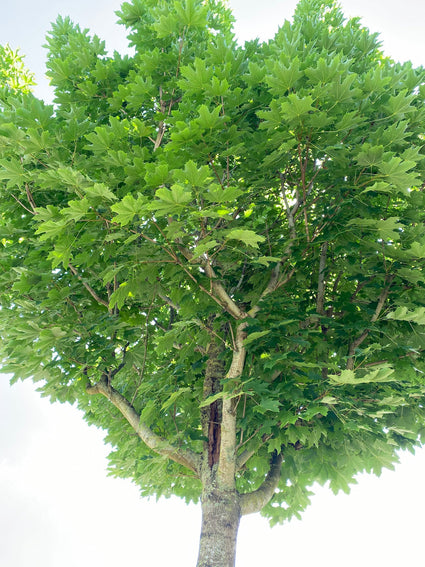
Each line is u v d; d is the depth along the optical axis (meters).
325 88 6.16
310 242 7.34
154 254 7.24
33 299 8.45
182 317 8.61
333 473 8.56
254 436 8.30
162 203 5.46
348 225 7.15
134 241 7.65
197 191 5.80
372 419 7.61
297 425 7.89
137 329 8.48
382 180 6.72
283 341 7.60
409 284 7.95
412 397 8.00
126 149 7.13
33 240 7.79
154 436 8.58
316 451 8.60
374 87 6.76
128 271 7.42
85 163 7.09
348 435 8.09
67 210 5.94
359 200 7.17
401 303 7.61
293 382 6.99
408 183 6.55
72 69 8.47
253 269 8.75
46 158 6.90
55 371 8.36
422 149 7.51
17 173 6.61
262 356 7.32
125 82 8.64
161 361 9.88
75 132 6.93
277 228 8.72
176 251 7.54
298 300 7.49
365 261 8.10
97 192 5.98
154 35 8.41
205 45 8.23
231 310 7.65
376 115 7.28
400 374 8.55
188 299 7.84
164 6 7.89
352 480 8.60
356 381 6.52
